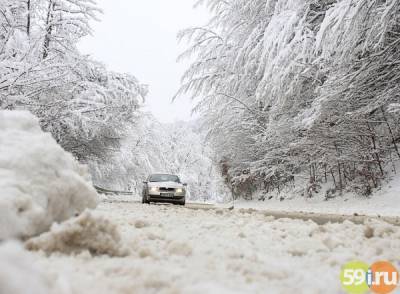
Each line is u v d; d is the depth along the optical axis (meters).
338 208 13.30
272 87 17.58
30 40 20.20
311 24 17.98
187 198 62.69
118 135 27.39
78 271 2.26
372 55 13.55
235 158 24.52
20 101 16.75
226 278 2.19
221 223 5.71
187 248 3.07
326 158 16.39
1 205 3.04
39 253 2.78
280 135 19.20
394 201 12.37
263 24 21.34
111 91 24.22
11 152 3.60
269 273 2.34
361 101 15.17
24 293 1.14
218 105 25.72
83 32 25.84
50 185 3.70
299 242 3.54
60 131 20.98
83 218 2.98
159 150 53.56
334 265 2.74
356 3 12.50
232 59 23.75
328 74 16.41
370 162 15.18
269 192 23.00
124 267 2.30
